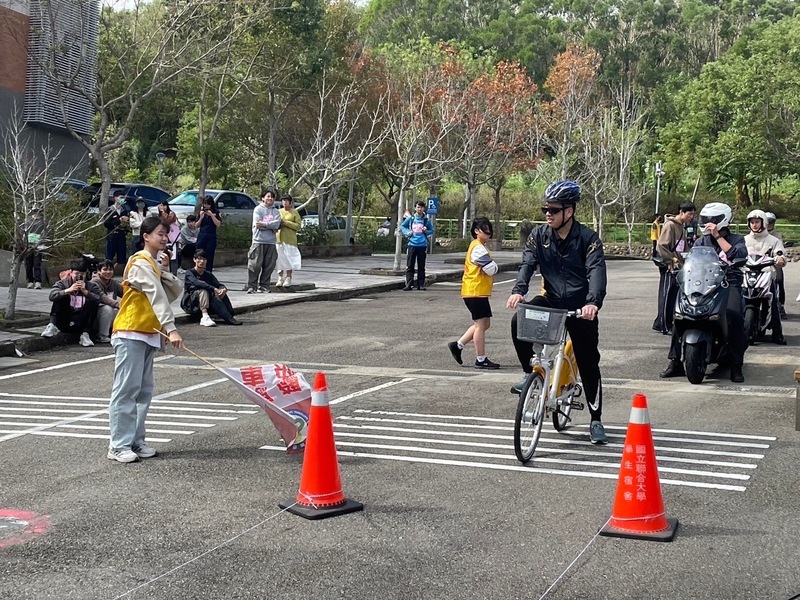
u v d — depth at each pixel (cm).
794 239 4412
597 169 4359
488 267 1178
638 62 7238
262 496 667
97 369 1214
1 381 1134
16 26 2669
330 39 3444
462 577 520
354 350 1348
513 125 4222
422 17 7612
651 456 583
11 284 1505
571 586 506
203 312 1602
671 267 1402
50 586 517
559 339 725
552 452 775
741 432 835
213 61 2830
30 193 1628
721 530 589
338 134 3084
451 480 698
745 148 4988
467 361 1254
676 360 1112
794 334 1473
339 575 526
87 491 683
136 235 2081
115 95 2936
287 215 2061
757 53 5184
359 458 759
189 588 512
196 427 875
